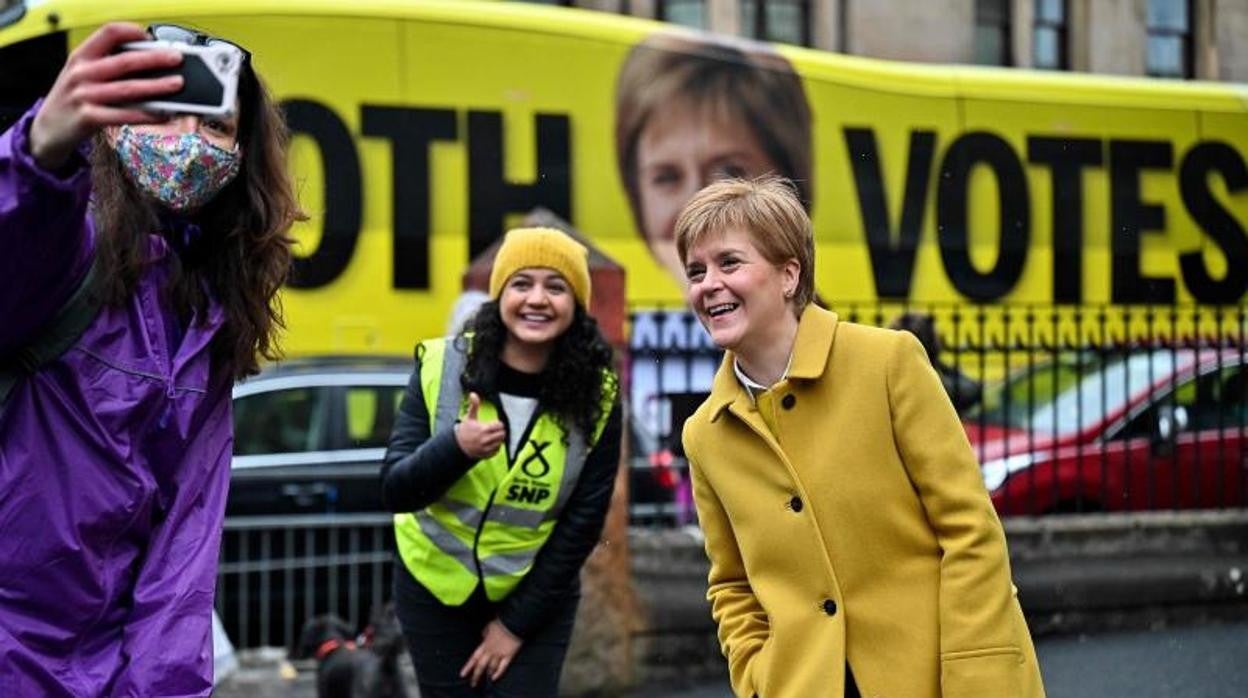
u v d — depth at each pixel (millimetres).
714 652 7715
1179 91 13883
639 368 9953
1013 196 13211
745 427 3170
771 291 3135
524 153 11680
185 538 2730
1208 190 13781
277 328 3098
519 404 4371
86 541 2580
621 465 7594
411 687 6980
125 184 2678
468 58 11625
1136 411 11594
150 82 2303
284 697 7309
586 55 11945
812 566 3068
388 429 9789
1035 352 11195
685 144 12148
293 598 8555
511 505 4355
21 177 2346
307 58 11250
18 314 2498
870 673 3025
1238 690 7547
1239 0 24359
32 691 2545
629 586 7582
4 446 2561
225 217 2854
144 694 2605
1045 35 23391
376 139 11320
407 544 4453
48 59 10562
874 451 3068
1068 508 11289
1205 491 11617
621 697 7504
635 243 11883
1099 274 13383
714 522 3316
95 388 2586
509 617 4395
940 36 22203
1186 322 13414
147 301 2678
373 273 11242
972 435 11586
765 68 12500
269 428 9562
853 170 12750
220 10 11078
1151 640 8688
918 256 12875
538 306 4316
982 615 2969
